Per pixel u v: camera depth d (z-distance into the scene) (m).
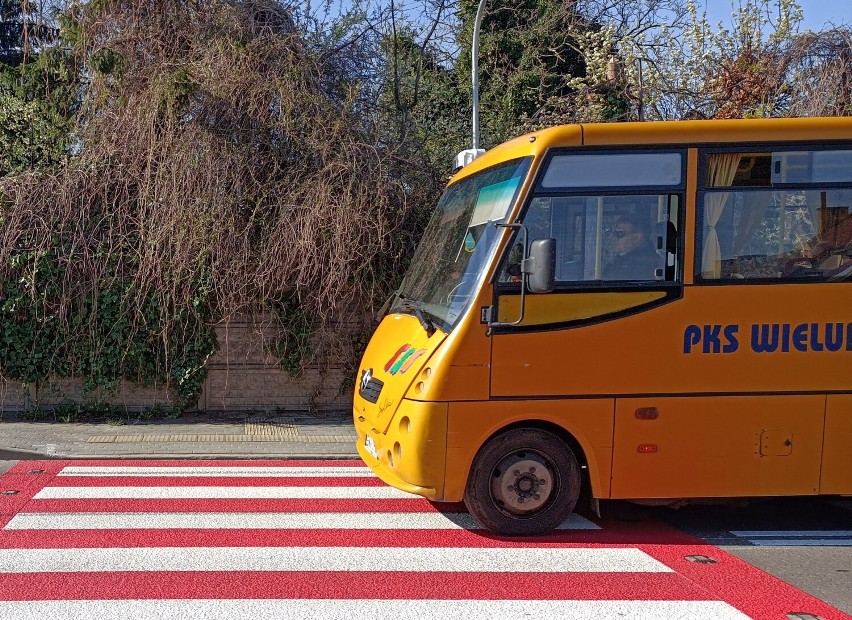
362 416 6.95
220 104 11.38
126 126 11.16
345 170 11.12
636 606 4.86
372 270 10.91
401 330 6.83
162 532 6.23
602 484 6.13
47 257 10.39
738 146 6.25
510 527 6.17
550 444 6.16
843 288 6.25
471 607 4.80
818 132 6.30
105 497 7.27
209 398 10.97
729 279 6.20
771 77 16.17
